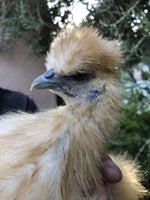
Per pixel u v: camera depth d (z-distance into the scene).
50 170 0.18
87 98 0.20
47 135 0.19
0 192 0.18
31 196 0.18
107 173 0.21
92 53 0.19
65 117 0.20
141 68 0.41
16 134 0.19
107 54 0.20
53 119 0.19
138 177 0.26
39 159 0.18
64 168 0.18
